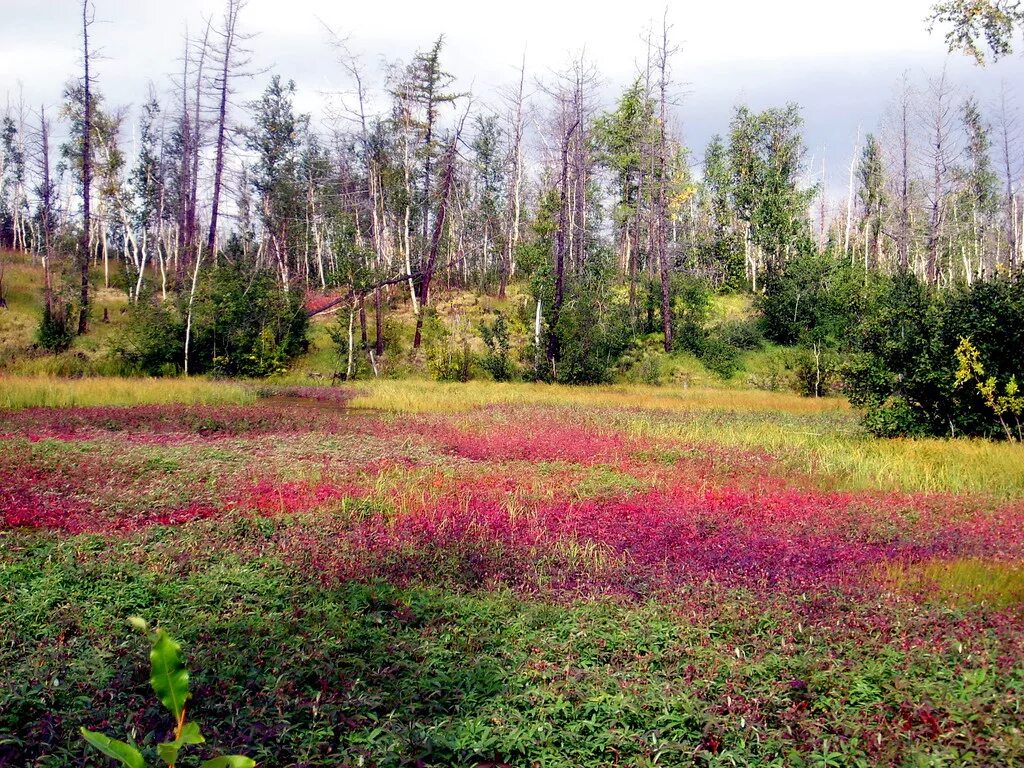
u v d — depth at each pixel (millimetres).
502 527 9992
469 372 39812
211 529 9516
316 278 57938
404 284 48156
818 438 18781
